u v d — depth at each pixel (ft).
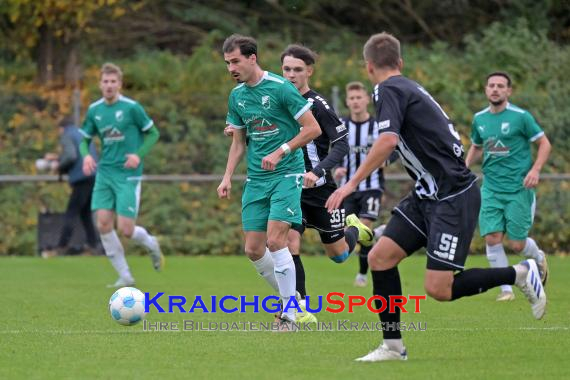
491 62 216.13
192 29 246.88
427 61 221.05
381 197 125.39
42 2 193.67
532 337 78.18
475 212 65.57
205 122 193.26
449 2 252.42
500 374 61.72
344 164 126.21
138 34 244.42
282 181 81.20
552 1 241.14
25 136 189.78
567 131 194.90
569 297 108.68
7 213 176.55
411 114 64.59
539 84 211.61
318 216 92.27
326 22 257.96
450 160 64.85
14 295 110.11
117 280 127.54
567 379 60.23
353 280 128.98
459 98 201.87
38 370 63.77
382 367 64.28
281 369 63.72
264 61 214.28
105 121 117.60
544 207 180.86
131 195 118.52
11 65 225.15
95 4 199.62
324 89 203.82
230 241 176.35
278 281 82.12
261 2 254.68
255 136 81.92
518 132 107.86
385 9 256.32
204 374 62.03
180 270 142.82
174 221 178.19
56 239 167.53
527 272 68.95
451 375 61.31
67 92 200.44
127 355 69.67
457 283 66.49
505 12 245.65
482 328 83.56
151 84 209.26
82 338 77.82
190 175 185.47
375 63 66.59
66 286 120.26
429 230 65.51
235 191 184.75
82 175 160.97
